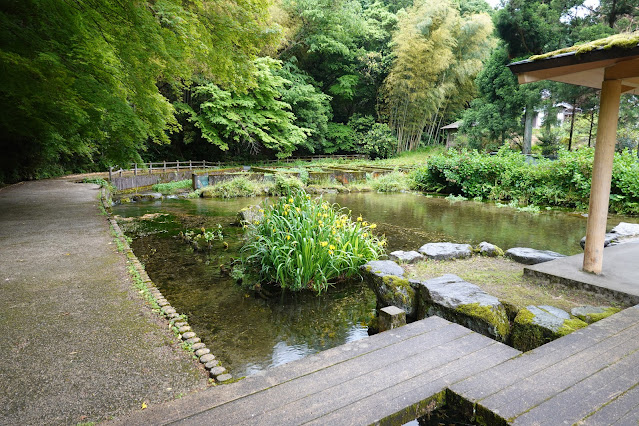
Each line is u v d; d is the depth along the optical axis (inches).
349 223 217.9
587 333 100.2
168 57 266.1
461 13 1221.1
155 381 83.2
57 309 120.7
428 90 1023.0
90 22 251.6
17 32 239.5
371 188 606.9
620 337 97.5
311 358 90.7
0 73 217.6
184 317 119.8
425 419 75.2
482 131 757.9
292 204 213.0
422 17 966.4
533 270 153.6
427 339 99.7
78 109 261.4
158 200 492.4
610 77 128.6
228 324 145.9
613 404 71.3
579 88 592.7
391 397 74.9
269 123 926.4
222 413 70.8
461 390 76.6
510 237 286.0
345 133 1111.0
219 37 301.7
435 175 585.3
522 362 87.3
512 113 729.0
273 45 339.3
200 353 95.5
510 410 69.9
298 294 177.3
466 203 472.4
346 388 78.1
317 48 943.7
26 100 243.1
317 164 925.8
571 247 254.8
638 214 382.3
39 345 98.2
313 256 182.5
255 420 68.5
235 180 546.6
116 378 84.1
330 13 918.4
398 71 1012.5
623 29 554.6
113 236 223.8
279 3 881.5
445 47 986.1
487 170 510.9
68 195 402.0
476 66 1040.2
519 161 509.4
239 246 258.8
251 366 116.8
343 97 1123.3
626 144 695.1
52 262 171.2
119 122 291.9
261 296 173.9
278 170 654.5
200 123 821.9
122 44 254.7
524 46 680.4
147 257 233.6
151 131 343.6
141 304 125.5
